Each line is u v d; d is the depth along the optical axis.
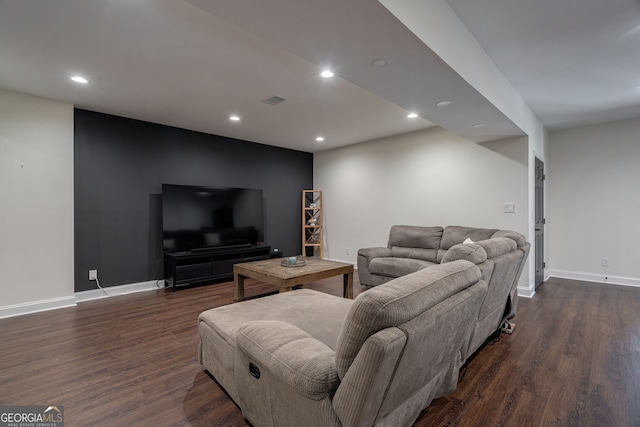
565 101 3.70
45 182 3.38
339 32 1.64
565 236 4.92
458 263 1.64
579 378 2.03
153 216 4.37
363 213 5.64
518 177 3.92
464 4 2.01
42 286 3.36
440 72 2.11
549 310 3.37
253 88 3.12
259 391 1.44
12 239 3.20
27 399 1.80
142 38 2.21
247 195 5.20
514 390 1.91
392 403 1.26
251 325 1.52
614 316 3.16
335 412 1.12
